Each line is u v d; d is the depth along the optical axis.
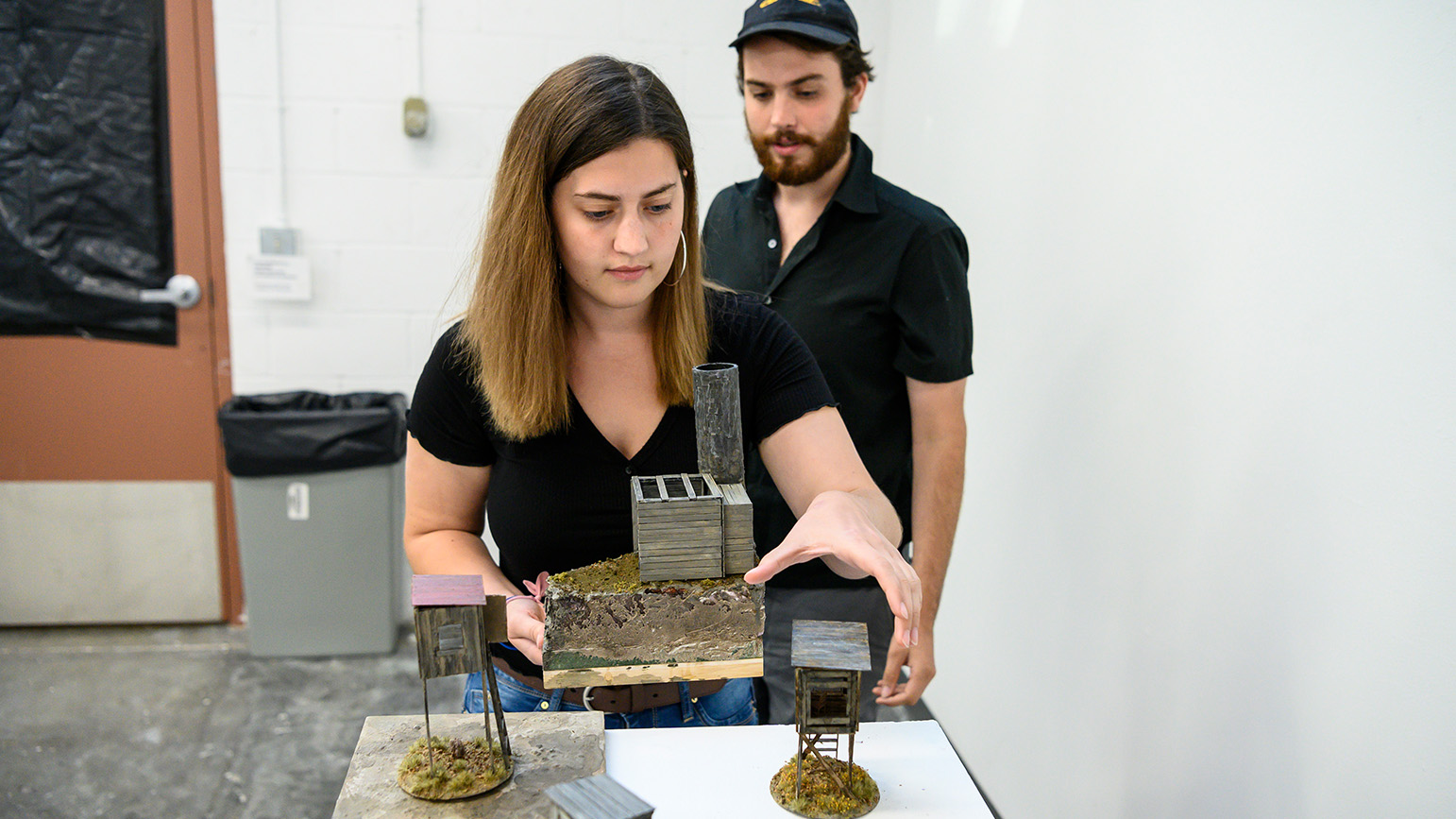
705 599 0.96
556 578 1.00
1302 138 1.16
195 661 2.84
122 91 2.67
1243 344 1.27
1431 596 0.97
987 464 2.17
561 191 0.97
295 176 2.76
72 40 2.62
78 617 2.98
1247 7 1.26
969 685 2.31
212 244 2.78
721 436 1.02
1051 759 1.83
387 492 2.80
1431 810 0.97
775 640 1.71
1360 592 1.07
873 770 1.02
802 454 1.15
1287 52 1.18
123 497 2.92
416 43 2.71
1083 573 1.70
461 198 2.82
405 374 2.91
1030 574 1.93
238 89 2.69
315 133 2.74
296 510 2.76
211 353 2.85
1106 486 1.62
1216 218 1.32
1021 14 1.94
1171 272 1.43
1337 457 1.10
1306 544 1.15
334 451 2.71
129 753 2.39
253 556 2.78
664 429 1.11
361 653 2.89
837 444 1.15
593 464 1.12
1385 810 1.03
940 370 1.61
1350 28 1.08
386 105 2.74
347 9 2.68
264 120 2.71
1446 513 0.96
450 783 0.93
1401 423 1.01
